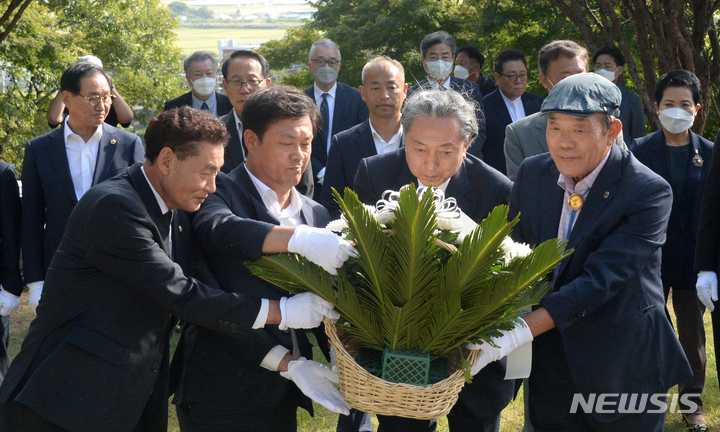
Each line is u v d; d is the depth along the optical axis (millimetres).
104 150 3977
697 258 3344
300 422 3805
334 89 5723
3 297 3695
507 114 5598
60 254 2203
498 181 2674
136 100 31562
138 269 2117
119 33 30828
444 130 2393
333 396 2184
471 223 2186
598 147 2273
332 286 2092
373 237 1926
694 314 3852
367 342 2156
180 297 2139
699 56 6949
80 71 3836
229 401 2316
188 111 2164
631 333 2346
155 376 2270
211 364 2332
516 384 2953
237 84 4883
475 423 2576
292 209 2566
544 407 2520
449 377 1985
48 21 21156
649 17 7117
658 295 2443
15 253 3750
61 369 2127
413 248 1884
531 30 13805
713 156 3266
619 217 2312
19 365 2209
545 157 2596
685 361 2479
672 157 4043
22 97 18906
